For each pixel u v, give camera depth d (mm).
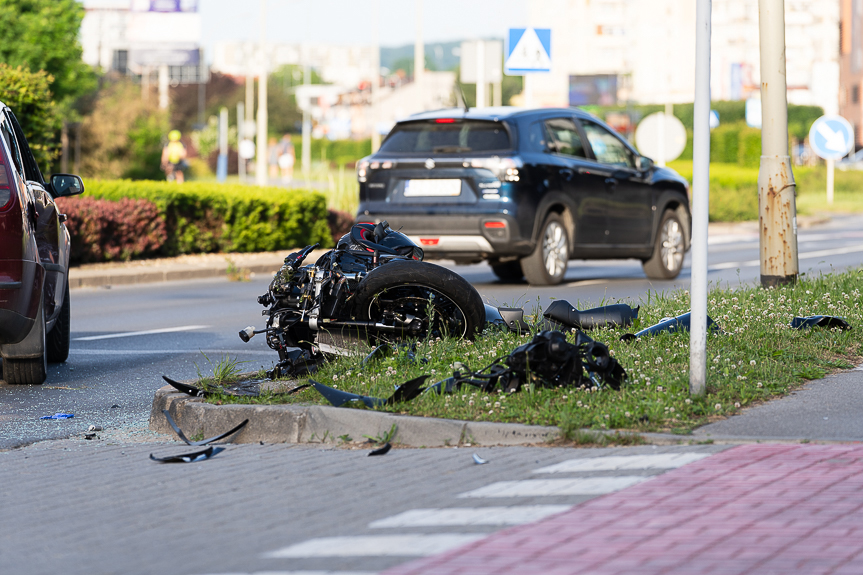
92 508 13453
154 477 14992
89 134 117062
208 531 12281
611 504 12484
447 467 14695
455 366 18469
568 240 39125
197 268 47812
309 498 13500
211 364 25359
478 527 11891
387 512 12711
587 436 15453
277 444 16984
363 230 22469
